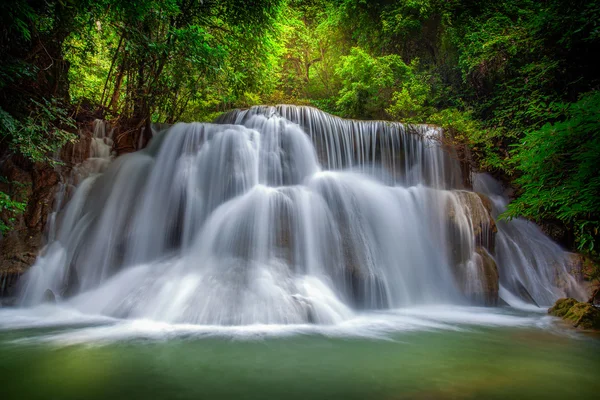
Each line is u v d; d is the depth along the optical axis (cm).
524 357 404
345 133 1061
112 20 829
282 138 973
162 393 281
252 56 1321
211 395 280
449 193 898
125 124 1054
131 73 1073
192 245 740
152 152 939
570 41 1013
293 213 734
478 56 1373
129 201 812
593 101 538
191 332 466
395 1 1723
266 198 759
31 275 686
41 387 289
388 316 629
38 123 777
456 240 838
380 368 354
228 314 512
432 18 1692
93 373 322
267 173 921
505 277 916
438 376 336
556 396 294
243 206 757
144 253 752
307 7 2009
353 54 1580
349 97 1556
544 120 1012
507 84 1292
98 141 960
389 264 776
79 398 269
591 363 386
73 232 780
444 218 861
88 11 782
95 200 825
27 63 745
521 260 955
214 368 341
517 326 577
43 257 723
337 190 849
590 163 520
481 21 1432
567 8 1005
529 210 656
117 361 355
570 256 966
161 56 1011
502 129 1205
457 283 801
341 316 576
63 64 903
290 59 2050
